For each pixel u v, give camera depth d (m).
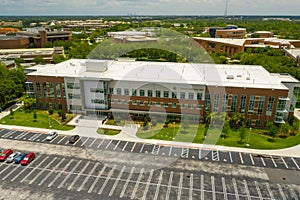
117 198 37.53
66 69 73.19
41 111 70.06
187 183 40.69
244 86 58.53
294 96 61.50
